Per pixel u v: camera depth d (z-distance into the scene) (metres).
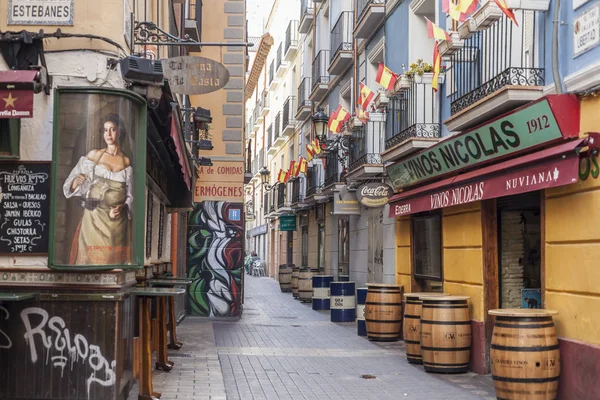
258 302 24.62
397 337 13.92
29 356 6.57
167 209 13.23
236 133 19.34
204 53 19.75
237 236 18.97
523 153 8.83
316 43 27.23
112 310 6.62
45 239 6.64
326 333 15.43
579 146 7.21
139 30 8.66
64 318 6.59
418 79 12.36
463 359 10.22
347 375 10.19
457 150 10.48
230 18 19.92
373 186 14.16
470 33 9.38
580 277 7.65
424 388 9.21
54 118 6.58
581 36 7.58
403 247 14.29
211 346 12.89
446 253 11.78
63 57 6.80
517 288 10.40
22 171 6.66
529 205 9.78
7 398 6.54
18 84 5.93
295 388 9.18
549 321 7.98
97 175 6.61
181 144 8.84
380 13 16.77
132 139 6.76
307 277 24.58
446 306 10.25
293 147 34.09
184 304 18.55
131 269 6.74
